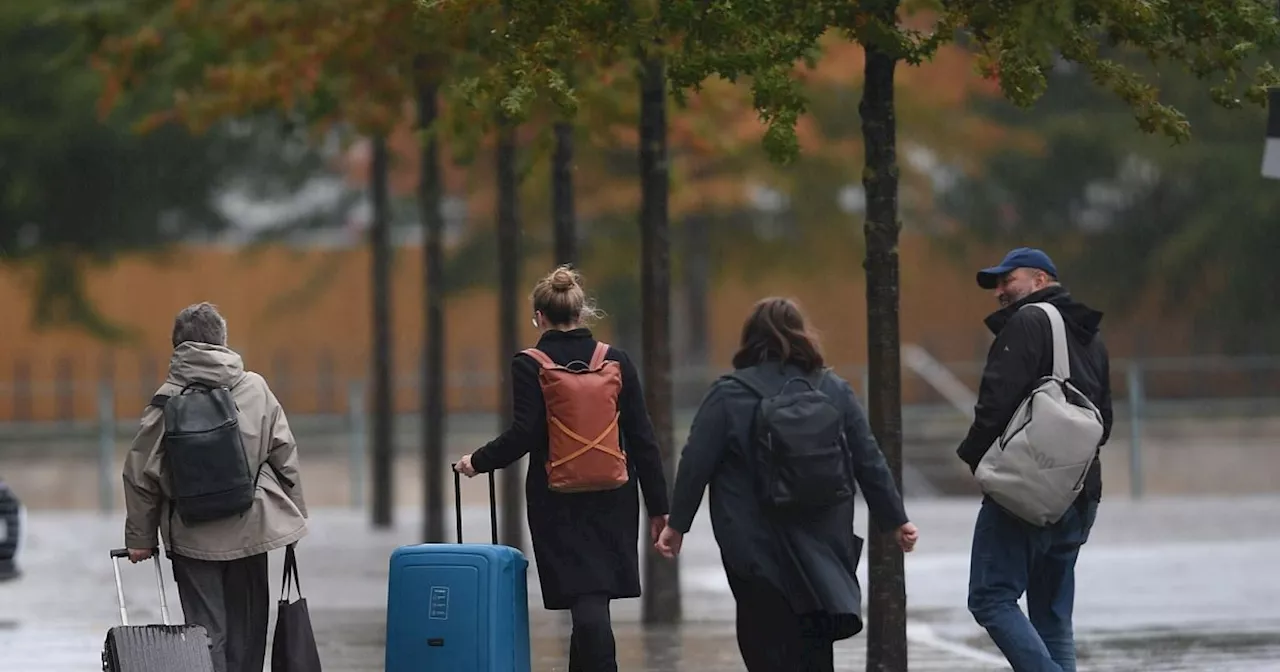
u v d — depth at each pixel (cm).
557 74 2552
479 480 8262
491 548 2195
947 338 11838
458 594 2177
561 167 3891
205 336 2306
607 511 2250
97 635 3516
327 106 4066
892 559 2589
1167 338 11631
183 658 2127
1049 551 2356
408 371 11244
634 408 2286
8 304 10931
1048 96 11556
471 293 10706
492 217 10169
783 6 2527
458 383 9481
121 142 8112
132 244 9488
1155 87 2603
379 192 6353
